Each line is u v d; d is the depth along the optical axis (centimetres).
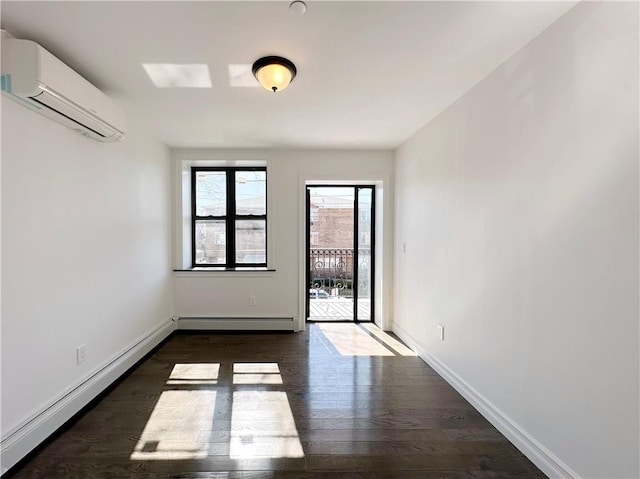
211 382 259
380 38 166
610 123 129
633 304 121
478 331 218
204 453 176
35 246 177
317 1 138
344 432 195
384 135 331
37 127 178
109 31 158
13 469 161
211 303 389
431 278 289
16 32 158
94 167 229
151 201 324
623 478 125
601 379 133
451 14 147
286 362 299
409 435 193
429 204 292
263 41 167
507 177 188
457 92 230
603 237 132
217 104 249
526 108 173
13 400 163
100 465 167
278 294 392
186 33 160
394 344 349
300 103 248
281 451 179
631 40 121
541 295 163
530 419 171
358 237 434
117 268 260
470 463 170
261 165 405
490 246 204
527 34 164
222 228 415
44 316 183
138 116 273
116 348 258
